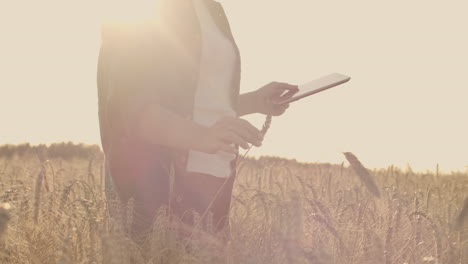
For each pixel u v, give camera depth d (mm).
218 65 2910
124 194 2758
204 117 2873
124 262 1981
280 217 2439
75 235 2357
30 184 3828
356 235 2801
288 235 2123
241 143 2463
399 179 6121
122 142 2744
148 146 2738
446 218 3281
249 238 2848
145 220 2719
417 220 2762
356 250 2604
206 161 2914
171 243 2443
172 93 2680
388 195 3576
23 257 2418
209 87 2895
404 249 2693
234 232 3053
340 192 4117
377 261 2447
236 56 3041
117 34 2562
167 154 2771
